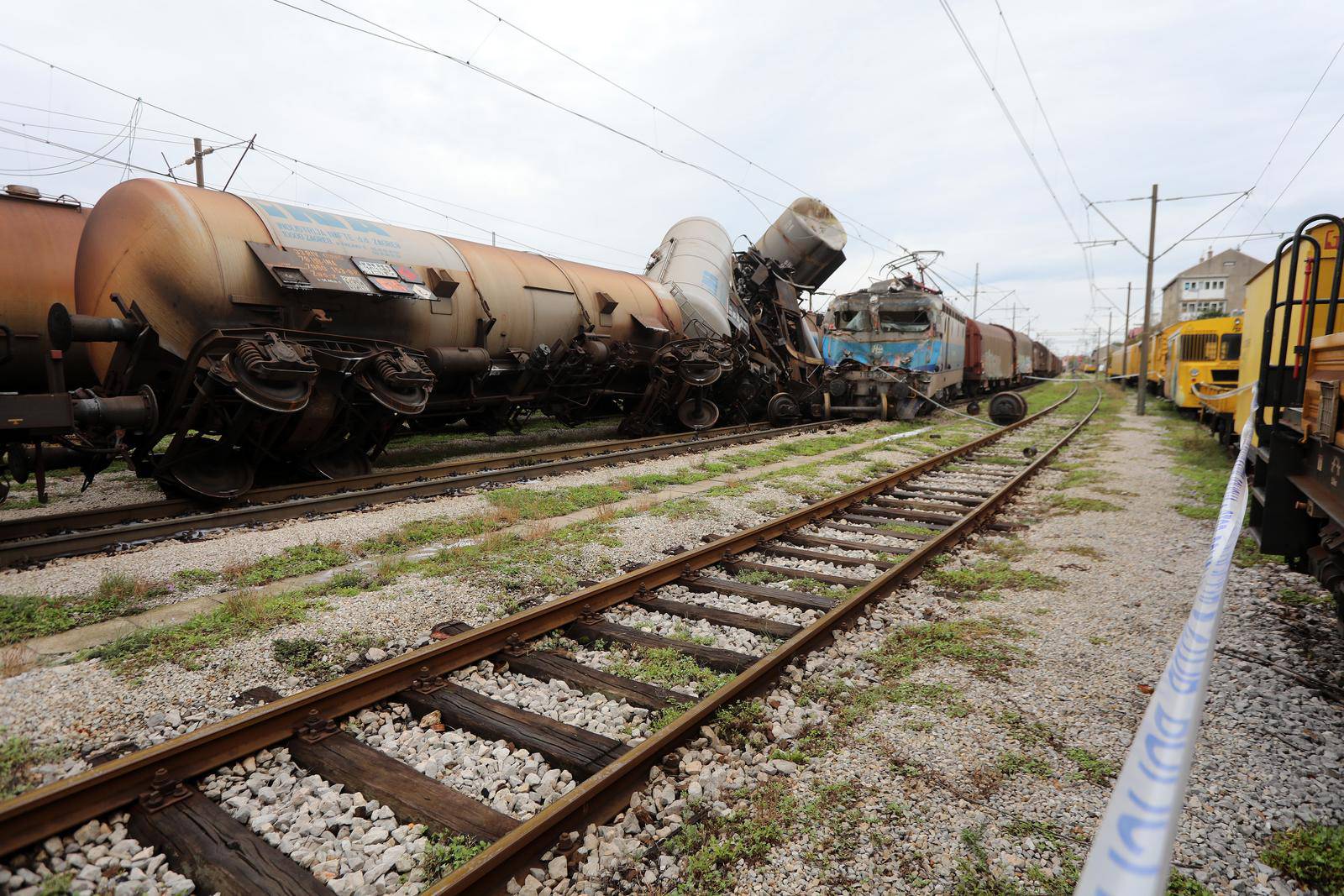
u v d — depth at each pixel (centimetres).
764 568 643
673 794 317
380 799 310
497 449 1399
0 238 1111
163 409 855
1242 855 283
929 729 378
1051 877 270
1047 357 7400
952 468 1298
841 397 2214
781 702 401
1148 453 1470
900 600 574
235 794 311
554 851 278
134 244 847
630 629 491
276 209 966
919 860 281
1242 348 1120
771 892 265
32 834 266
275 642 450
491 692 409
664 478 1064
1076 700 409
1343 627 438
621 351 1480
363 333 1004
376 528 739
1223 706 402
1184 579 627
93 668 413
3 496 699
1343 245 462
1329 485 422
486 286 1198
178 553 638
